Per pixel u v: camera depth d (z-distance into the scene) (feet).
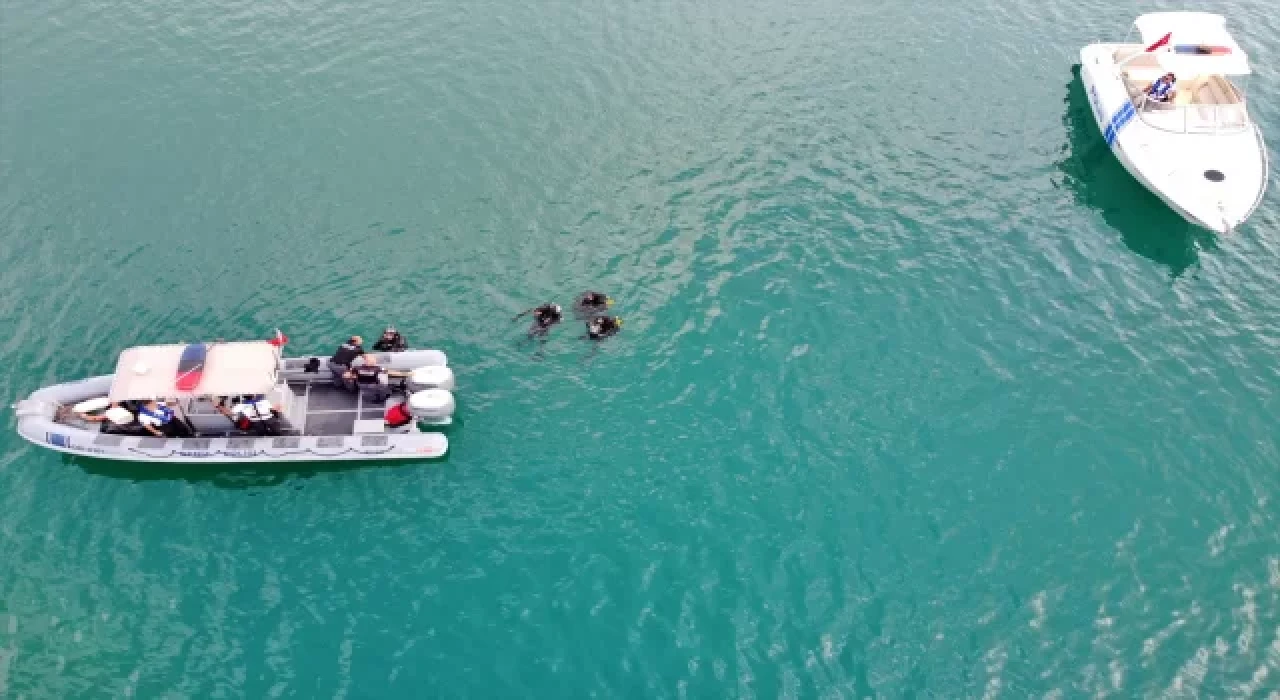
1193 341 108.06
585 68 144.66
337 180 126.21
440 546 89.10
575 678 80.07
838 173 128.16
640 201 123.65
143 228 119.14
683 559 87.92
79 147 130.31
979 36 152.76
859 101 139.85
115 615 84.02
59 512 91.76
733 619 83.76
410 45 148.46
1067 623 83.82
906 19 155.94
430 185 125.59
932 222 121.70
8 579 86.38
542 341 106.11
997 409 100.63
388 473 95.20
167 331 107.14
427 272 114.01
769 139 133.28
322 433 97.40
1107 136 132.57
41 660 80.89
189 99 138.21
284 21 152.66
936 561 87.92
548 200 123.65
